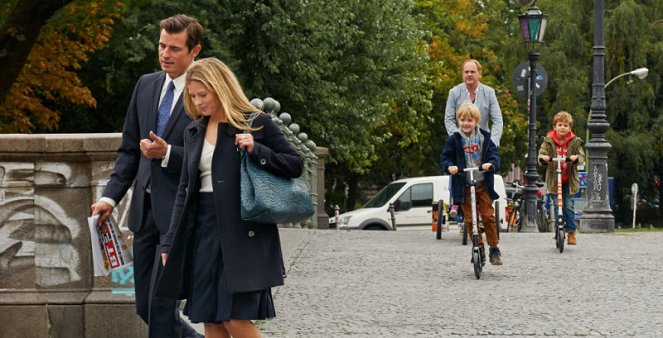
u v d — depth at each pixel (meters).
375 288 18.50
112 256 11.98
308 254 23.64
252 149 10.23
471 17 100.75
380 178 97.56
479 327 14.88
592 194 34.78
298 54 55.53
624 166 96.88
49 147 13.42
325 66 59.75
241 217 10.28
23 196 13.53
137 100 11.91
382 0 64.38
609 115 94.25
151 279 11.62
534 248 25.88
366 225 55.84
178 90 11.70
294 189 10.36
